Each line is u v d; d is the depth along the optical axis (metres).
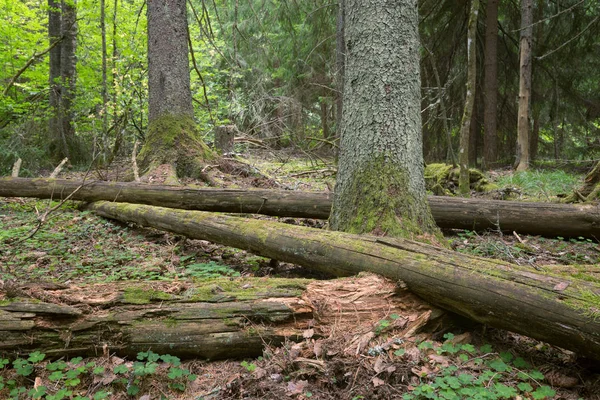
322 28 14.35
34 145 10.68
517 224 5.45
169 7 8.27
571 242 5.34
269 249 4.01
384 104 3.98
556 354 2.85
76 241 5.34
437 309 3.05
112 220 6.25
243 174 8.32
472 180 8.10
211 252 4.99
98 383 2.66
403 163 3.96
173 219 5.07
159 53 8.23
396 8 4.01
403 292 3.10
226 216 4.68
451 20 13.90
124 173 8.87
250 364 2.81
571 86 13.95
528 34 12.06
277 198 5.75
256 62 15.56
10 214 6.71
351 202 4.02
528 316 2.59
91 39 12.11
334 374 2.60
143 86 10.98
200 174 7.75
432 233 3.92
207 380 2.75
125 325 2.87
